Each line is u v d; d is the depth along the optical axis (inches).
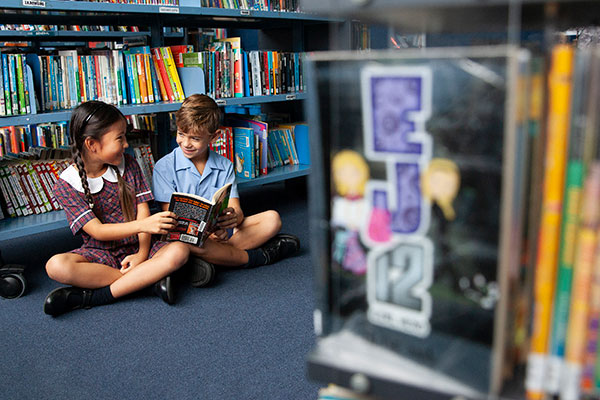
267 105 156.3
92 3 90.6
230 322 74.2
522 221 17.9
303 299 81.4
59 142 148.3
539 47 21.9
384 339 20.4
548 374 18.5
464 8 19.1
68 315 76.7
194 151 90.4
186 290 84.9
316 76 19.3
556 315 18.2
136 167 88.6
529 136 17.3
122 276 81.3
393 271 19.8
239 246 95.3
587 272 17.6
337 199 20.1
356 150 19.3
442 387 19.2
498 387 18.5
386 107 18.5
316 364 21.3
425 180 18.4
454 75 17.2
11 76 87.6
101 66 101.1
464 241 18.2
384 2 19.2
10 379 61.0
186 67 111.6
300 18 127.2
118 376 61.4
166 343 68.7
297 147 132.9
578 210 17.3
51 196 95.9
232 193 95.6
